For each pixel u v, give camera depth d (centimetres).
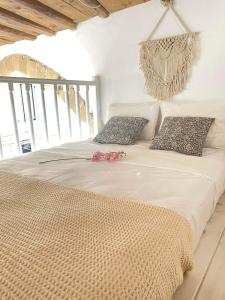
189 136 179
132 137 215
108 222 78
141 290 56
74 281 53
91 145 209
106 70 275
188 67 220
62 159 165
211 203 129
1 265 59
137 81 255
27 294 50
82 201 95
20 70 355
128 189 112
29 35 306
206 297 93
